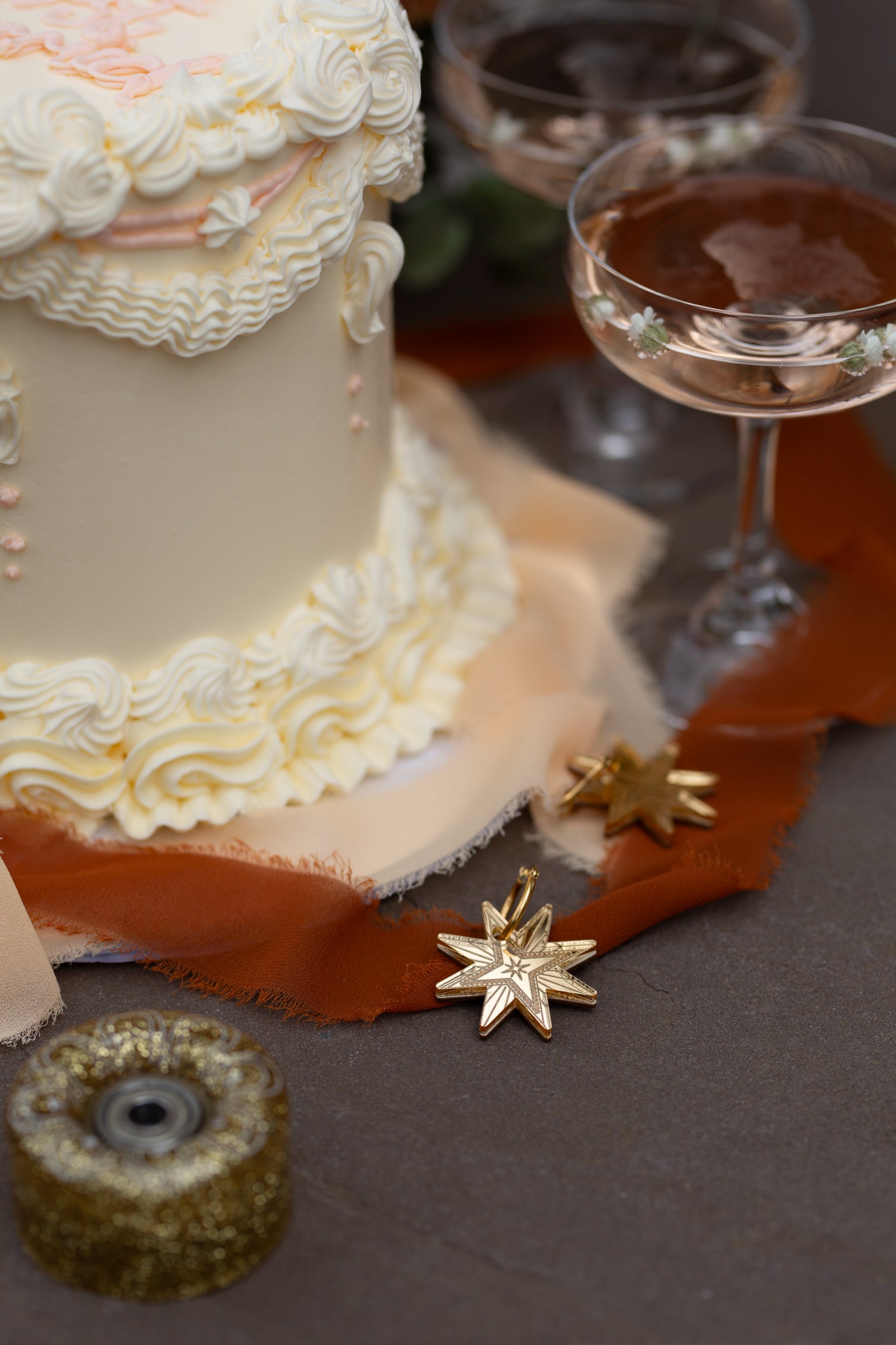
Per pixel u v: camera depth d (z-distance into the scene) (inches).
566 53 37.3
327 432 31.9
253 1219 28.4
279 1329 28.4
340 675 32.7
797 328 30.9
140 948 31.2
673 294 32.1
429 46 38.4
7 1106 29.8
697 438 39.8
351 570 32.9
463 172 39.3
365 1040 31.0
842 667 35.2
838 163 34.2
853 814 33.7
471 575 35.7
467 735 33.7
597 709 34.0
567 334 42.2
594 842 33.0
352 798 32.7
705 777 33.4
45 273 29.2
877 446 38.7
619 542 37.0
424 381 39.2
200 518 31.2
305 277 30.5
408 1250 29.0
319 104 29.9
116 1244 28.0
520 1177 29.7
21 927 30.7
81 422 30.2
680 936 32.2
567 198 36.4
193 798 32.2
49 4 31.2
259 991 31.2
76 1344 28.2
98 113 29.1
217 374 30.5
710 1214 29.4
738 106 35.5
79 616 31.4
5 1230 29.1
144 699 31.7
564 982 31.1
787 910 32.5
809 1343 28.4
